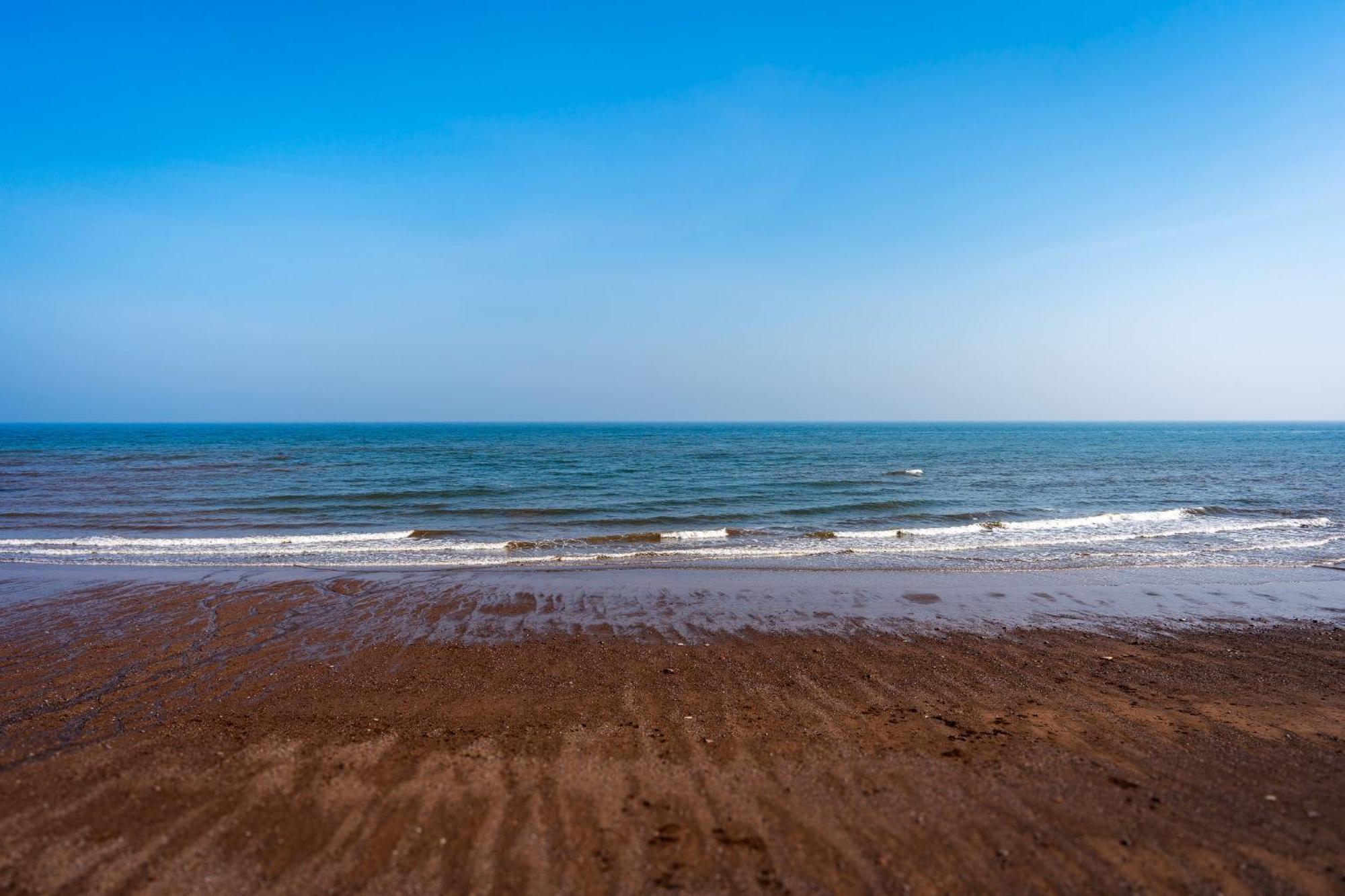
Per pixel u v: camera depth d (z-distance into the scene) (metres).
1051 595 12.25
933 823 4.58
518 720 6.44
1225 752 5.78
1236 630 10.07
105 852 4.16
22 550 16.47
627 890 3.87
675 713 6.64
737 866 4.10
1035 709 6.83
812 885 3.93
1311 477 37.50
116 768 5.28
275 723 6.34
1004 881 3.98
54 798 4.81
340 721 6.39
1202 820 4.65
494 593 12.03
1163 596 12.25
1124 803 4.88
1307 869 4.11
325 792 4.91
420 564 14.86
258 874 3.98
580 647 9.02
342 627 9.87
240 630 9.63
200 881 3.91
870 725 6.37
